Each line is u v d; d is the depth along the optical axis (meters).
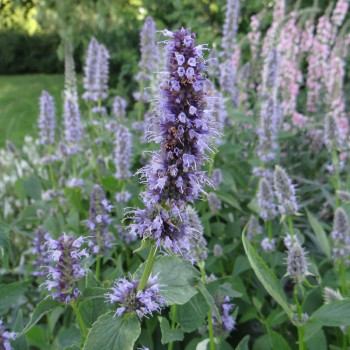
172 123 1.71
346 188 4.72
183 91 1.67
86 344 1.79
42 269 3.48
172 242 1.84
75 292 1.99
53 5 13.80
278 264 3.75
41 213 4.73
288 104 6.36
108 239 3.14
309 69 7.23
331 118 4.17
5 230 2.30
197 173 1.78
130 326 1.83
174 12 11.24
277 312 3.34
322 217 5.25
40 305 1.97
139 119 5.58
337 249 3.36
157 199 1.78
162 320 2.50
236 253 4.27
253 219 3.82
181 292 1.90
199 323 2.57
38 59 18.28
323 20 7.16
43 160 5.10
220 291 2.63
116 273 2.68
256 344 3.12
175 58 1.65
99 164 5.34
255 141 5.46
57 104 12.09
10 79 16.53
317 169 5.98
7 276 4.78
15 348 2.24
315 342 2.91
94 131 5.82
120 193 4.32
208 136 1.77
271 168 5.57
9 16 18.12
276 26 6.41
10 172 6.60
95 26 12.72
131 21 11.81
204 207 4.30
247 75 5.95
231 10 5.80
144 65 5.56
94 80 5.65
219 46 10.00
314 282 3.53
